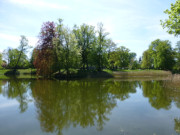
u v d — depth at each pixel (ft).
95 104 32.58
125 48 201.16
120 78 103.81
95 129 19.54
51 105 32.07
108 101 35.14
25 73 162.40
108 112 26.71
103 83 72.13
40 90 51.19
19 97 40.37
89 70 126.31
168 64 157.48
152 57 177.27
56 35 101.19
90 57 125.80
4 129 20.12
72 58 99.45
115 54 193.06
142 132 18.31
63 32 98.43
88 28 127.85
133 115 24.85
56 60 97.96
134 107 29.81
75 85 63.98
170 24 45.57
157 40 174.91
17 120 23.41
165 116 24.11
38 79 93.50
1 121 23.07
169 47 158.81
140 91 48.62
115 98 38.34
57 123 22.02
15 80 86.99
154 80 85.56
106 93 45.47
